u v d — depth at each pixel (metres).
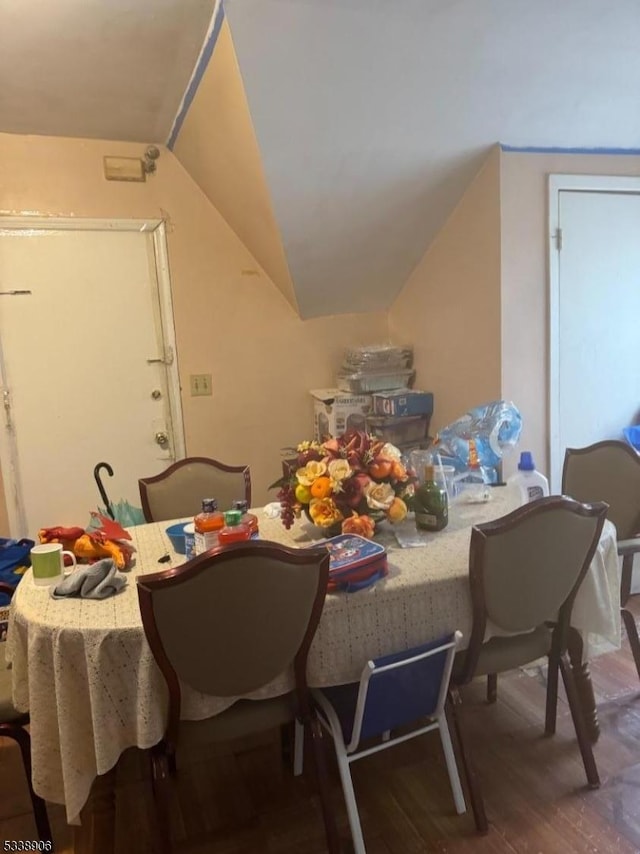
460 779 1.95
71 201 3.15
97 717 1.46
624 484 2.45
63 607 1.58
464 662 1.79
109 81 2.53
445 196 2.98
